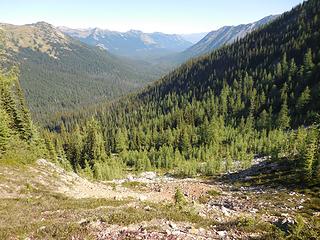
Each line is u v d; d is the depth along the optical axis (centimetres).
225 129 13112
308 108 12569
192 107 17312
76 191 4278
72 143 11256
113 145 14662
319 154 5075
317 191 4347
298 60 18325
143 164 10269
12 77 5884
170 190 5678
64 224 1845
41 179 4288
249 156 9150
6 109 6172
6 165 4353
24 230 1808
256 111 14925
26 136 6425
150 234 1633
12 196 3406
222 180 7050
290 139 8656
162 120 17188
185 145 12256
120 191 5144
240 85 18250
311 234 1642
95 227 1775
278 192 4628
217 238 1714
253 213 3297
